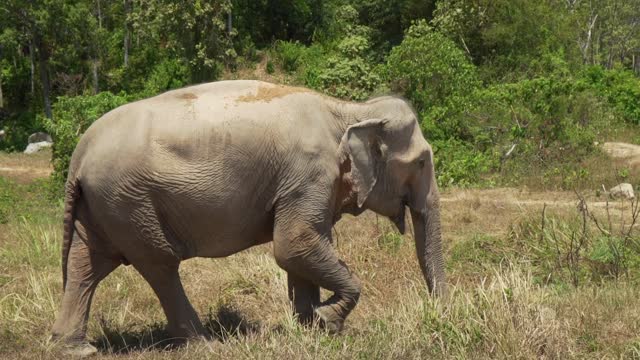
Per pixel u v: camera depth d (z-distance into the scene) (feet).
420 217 20.59
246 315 22.50
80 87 121.39
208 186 17.78
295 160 18.25
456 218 37.86
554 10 103.40
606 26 160.15
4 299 22.84
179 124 17.79
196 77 111.34
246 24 131.23
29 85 131.34
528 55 94.17
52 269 27.78
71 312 18.52
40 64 118.83
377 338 18.21
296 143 18.25
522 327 17.74
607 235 28.94
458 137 61.72
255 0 131.34
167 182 17.60
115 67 125.70
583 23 136.05
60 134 53.26
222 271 26.14
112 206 17.72
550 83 60.39
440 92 65.98
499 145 58.70
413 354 17.19
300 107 18.61
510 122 59.88
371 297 24.34
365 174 19.17
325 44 127.24
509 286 19.83
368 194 19.29
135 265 18.61
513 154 57.41
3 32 115.96
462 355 17.26
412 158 19.97
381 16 129.29
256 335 19.15
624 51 169.68
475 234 32.17
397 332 18.49
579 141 58.80
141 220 17.78
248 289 24.36
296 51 122.31
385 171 19.88
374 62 120.67
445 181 52.54
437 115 61.72
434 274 20.67
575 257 26.58
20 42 120.47
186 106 18.06
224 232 18.47
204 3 109.70
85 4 123.44
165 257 18.25
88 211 18.39
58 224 37.45
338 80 75.56
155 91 112.06
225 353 17.71
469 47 98.48
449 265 28.58
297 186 18.30
